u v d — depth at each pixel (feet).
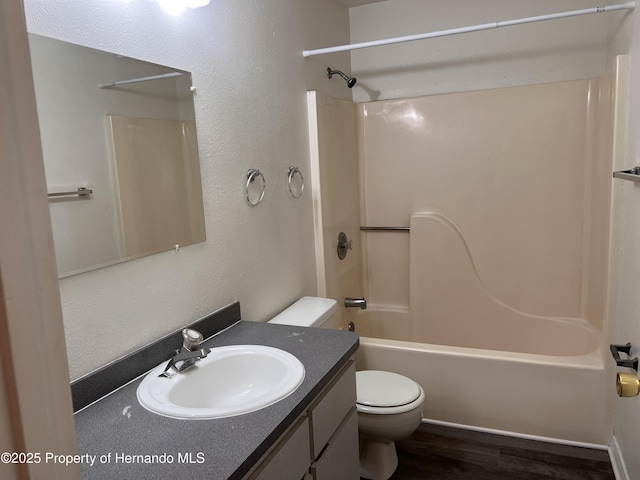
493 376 7.48
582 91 8.85
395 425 6.28
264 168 6.75
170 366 4.53
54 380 1.55
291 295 7.61
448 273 9.93
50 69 3.69
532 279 9.58
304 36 8.12
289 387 4.08
